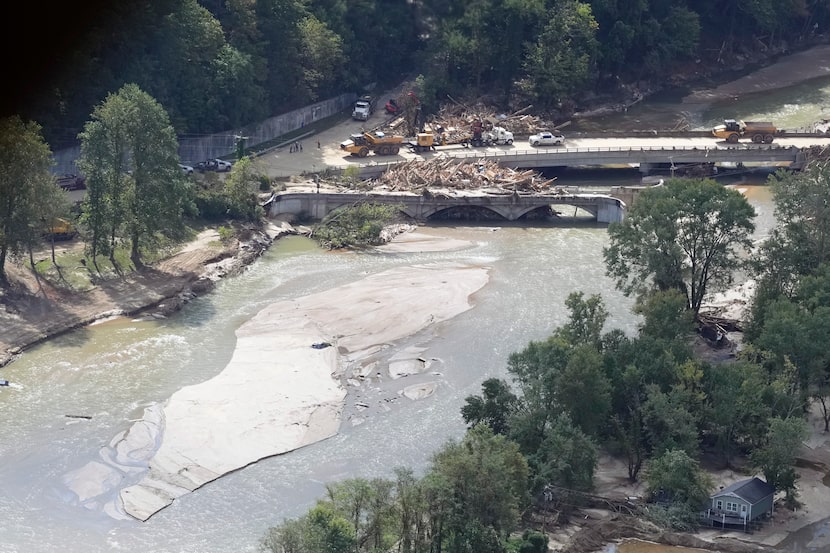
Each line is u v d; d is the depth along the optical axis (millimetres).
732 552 181000
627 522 186250
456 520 167875
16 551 176250
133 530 182250
